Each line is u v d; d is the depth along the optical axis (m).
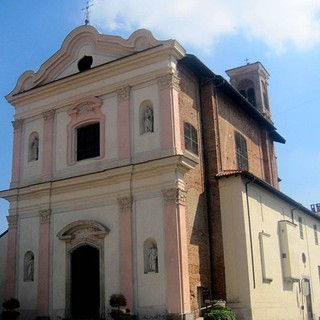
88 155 25.42
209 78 26.64
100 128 24.98
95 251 23.75
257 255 24.19
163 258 21.55
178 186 21.97
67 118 26.36
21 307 24.91
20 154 27.53
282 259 27.34
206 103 26.42
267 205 26.78
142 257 22.08
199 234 23.34
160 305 21.06
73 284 24.00
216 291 23.30
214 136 25.77
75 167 25.20
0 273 27.08
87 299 23.42
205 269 23.23
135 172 22.95
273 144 36.78
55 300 23.98
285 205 29.69
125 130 24.06
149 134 23.42
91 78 25.83
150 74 24.06
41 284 24.48
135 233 22.53
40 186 25.61
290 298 27.20
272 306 24.55
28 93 27.70
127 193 23.06
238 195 24.02
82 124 25.83
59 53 27.30
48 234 25.03
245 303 22.48
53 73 27.66
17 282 25.47
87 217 24.11
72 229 24.30
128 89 24.59
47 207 25.41
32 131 27.53
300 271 29.02
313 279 31.75
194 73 26.34
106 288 22.66
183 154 23.19
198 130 25.58
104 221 23.56
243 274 22.89
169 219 21.73
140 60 24.42
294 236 28.61
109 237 23.23
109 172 23.50
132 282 21.94
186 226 22.28
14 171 27.33
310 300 30.38
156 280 21.45
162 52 23.86
